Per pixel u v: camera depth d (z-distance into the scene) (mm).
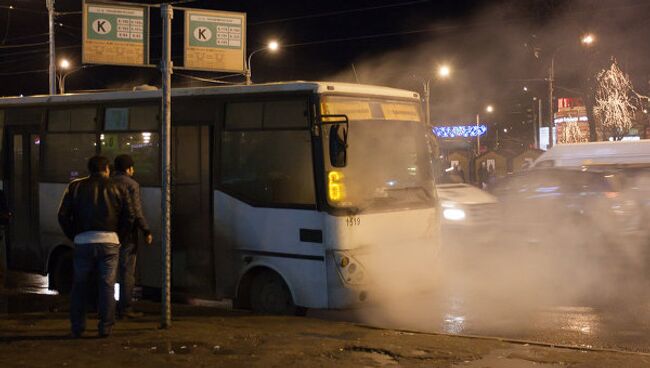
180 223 9883
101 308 7445
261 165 9141
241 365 6418
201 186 9727
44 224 11602
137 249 9562
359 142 8961
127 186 7629
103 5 9086
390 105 9492
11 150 12203
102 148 10875
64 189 11320
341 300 8539
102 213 7398
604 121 39406
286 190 8891
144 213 10320
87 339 7438
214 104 9617
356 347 7062
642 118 40875
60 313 9188
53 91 27062
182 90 9922
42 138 11664
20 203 12016
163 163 7859
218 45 9672
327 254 8492
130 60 9219
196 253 9750
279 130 8992
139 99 10500
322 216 8516
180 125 9922
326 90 8727
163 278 8023
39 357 6672
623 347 7730
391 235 9109
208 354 6809
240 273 9312
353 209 8672
